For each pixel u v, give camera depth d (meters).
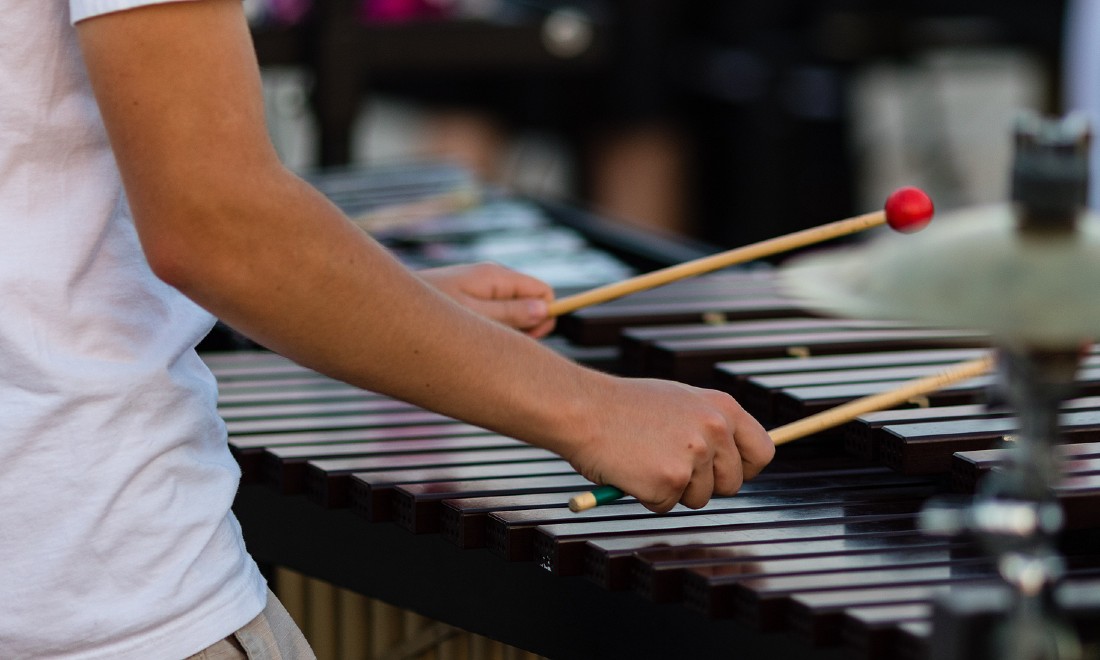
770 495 5.14
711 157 16.02
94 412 4.03
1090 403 5.71
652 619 4.60
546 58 12.98
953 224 4.01
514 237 10.05
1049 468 3.85
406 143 19.20
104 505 4.04
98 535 4.05
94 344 4.06
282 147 16.41
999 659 3.64
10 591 4.07
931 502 4.84
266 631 4.39
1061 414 5.47
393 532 5.25
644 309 7.31
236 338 7.80
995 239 3.81
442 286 6.07
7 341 3.98
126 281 4.13
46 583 4.06
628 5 15.41
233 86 3.80
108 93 3.77
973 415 5.42
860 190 16.14
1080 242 3.75
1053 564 3.88
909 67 16.33
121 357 4.09
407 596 5.26
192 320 4.27
